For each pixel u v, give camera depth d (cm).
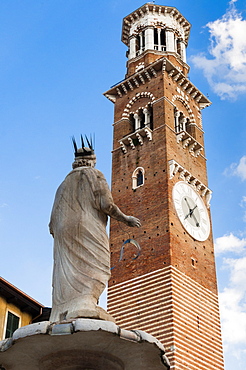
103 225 1430
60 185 1491
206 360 4847
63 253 1380
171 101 6444
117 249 5562
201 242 5681
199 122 6881
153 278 5081
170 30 7288
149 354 1295
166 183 5609
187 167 6116
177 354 4559
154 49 7062
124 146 6278
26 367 1341
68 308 1306
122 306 5150
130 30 7494
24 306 3994
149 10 7412
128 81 6762
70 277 1342
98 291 1342
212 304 5322
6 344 1221
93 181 1445
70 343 1223
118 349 1265
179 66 7031
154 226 5400
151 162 5916
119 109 6775
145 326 4869
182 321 4816
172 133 6141
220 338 5169
